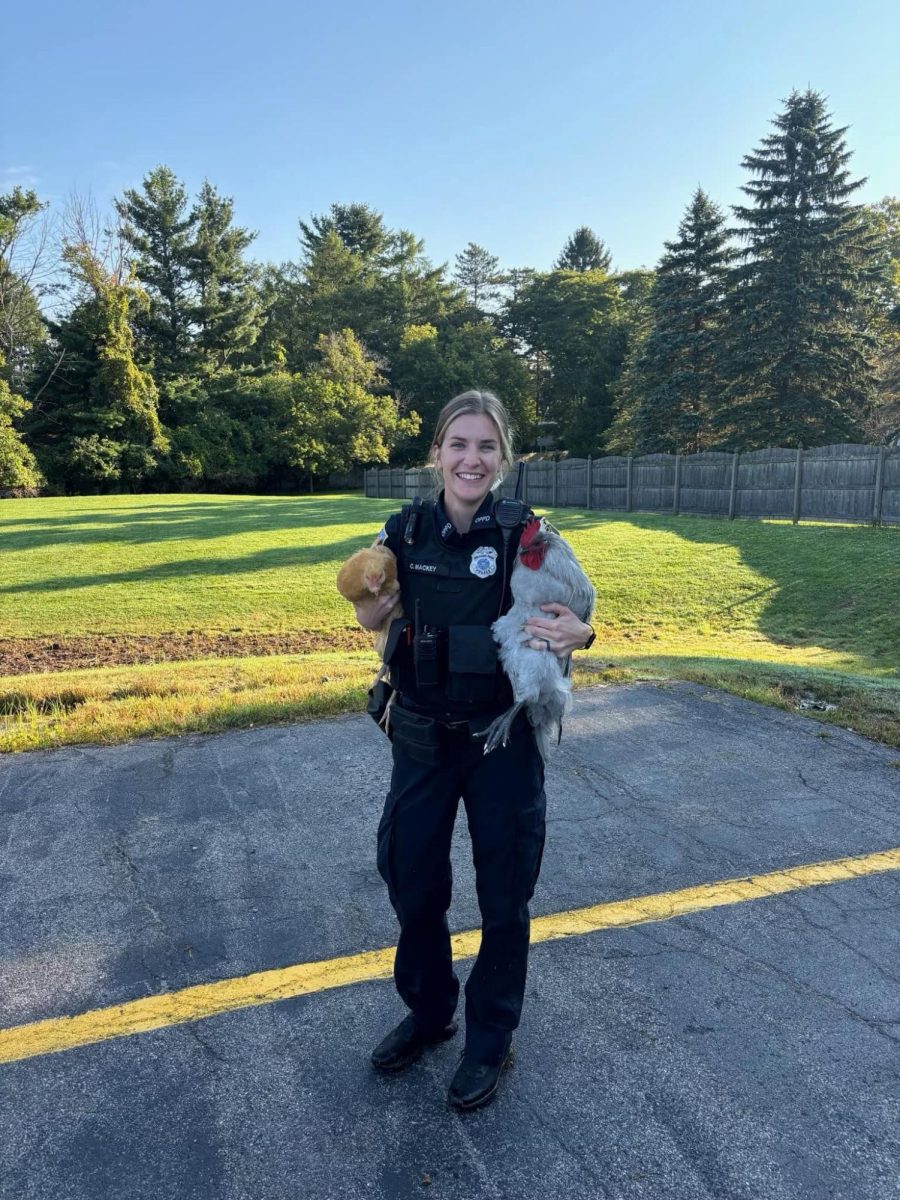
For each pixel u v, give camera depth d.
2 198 48.38
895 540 16.94
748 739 5.20
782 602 14.23
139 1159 2.12
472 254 82.19
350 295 65.38
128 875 3.58
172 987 2.83
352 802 4.31
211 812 4.21
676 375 38.78
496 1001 2.32
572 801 4.29
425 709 2.29
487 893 2.31
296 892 3.43
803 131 34.56
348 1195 2.01
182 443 50.62
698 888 3.43
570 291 69.12
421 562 2.26
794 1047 2.49
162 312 54.16
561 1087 2.35
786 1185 2.01
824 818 4.08
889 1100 2.28
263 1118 2.25
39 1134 2.21
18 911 3.30
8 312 49.12
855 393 35.16
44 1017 2.68
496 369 64.44
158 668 8.47
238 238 55.59
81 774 4.74
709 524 21.66
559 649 2.18
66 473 47.00
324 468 53.81
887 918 3.19
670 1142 2.15
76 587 14.85
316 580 15.50
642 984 2.80
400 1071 2.43
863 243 36.31
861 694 6.20
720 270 38.78
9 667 10.29
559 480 29.91
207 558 17.48
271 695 6.07
